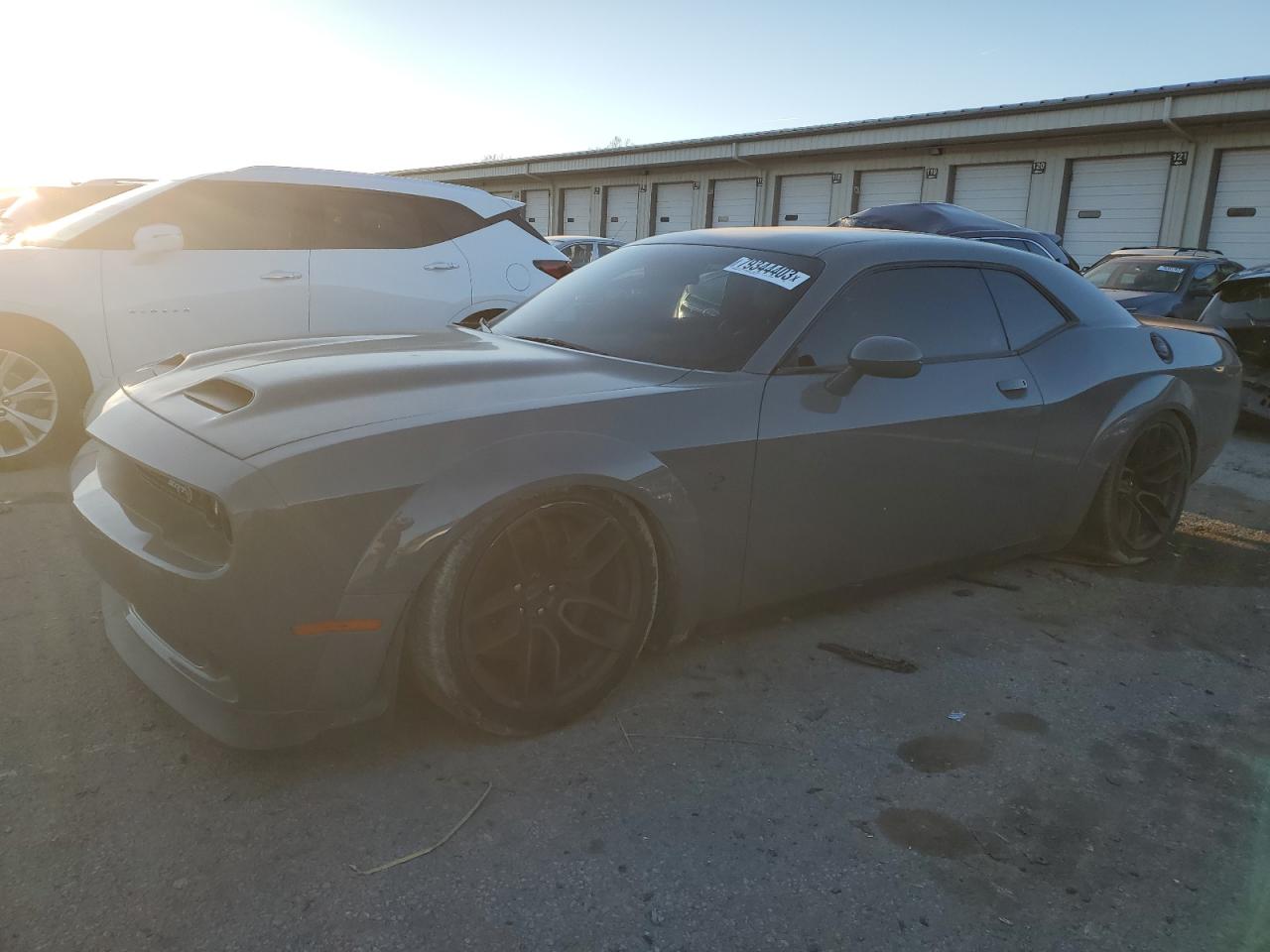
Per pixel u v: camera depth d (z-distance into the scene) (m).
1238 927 1.95
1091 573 4.15
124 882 1.92
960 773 2.50
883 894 2.01
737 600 2.91
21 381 4.91
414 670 2.36
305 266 5.69
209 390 2.58
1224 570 4.30
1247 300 8.11
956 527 3.42
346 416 2.29
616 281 3.51
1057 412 3.61
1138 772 2.55
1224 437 4.53
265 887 1.93
